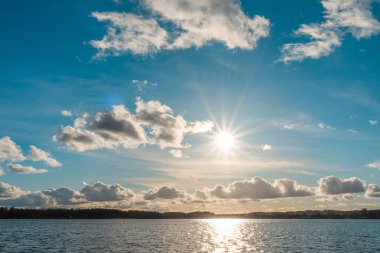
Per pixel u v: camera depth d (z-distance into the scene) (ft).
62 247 365.61
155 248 363.15
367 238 508.53
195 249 361.10
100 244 399.65
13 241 435.53
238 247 383.45
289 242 444.14
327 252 334.65
